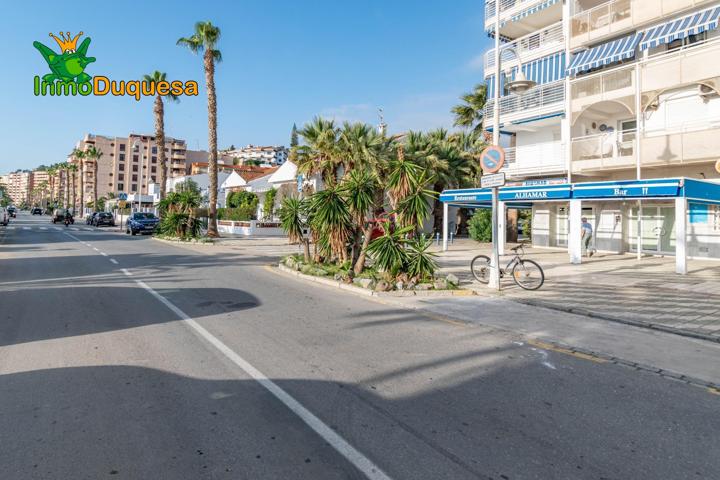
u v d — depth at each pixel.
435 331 6.96
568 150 21.66
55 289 9.95
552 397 4.45
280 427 3.70
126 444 3.40
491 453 3.36
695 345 6.39
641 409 4.21
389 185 11.61
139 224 33.59
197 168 78.12
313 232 13.31
